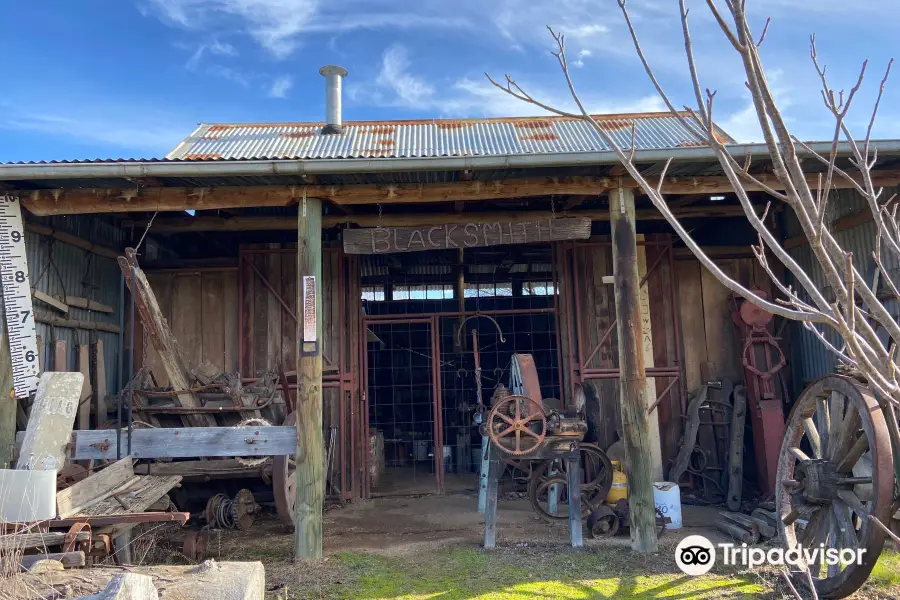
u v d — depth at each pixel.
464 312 9.06
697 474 8.35
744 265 8.90
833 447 4.91
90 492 4.81
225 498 6.98
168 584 3.54
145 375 6.92
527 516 7.47
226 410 6.53
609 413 8.69
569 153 5.70
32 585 3.48
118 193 6.18
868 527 4.25
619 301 6.24
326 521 7.44
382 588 5.14
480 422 7.78
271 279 8.88
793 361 8.70
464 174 6.24
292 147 7.77
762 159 5.87
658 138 7.48
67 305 7.39
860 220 7.04
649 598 4.85
